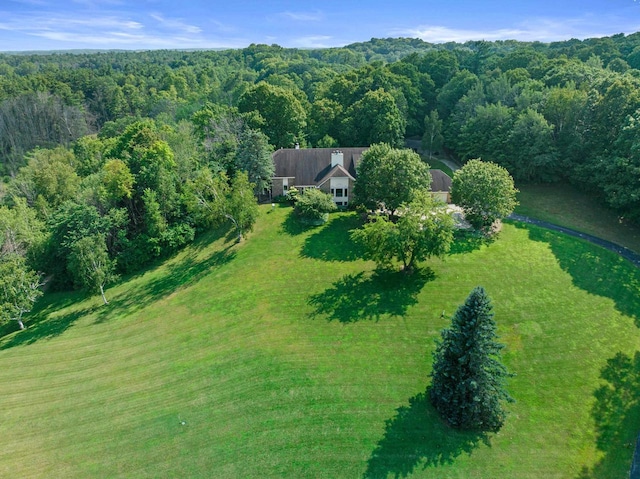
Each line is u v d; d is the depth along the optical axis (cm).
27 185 6356
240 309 3791
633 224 4756
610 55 8750
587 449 2402
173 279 4531
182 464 2453
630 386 2766
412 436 2495
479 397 2384
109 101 13200
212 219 4891
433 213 3744
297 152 5988
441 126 7525
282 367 3070
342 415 2662
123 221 5009
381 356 3100
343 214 5316
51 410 2961
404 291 3741
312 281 4031
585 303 3488
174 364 3259
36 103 10925
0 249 4575
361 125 7294
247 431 2614
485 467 2312
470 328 2377
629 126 4541
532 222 4981
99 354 3512
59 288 4800
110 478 2419
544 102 6028
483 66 9750
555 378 2838
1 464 2573
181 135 6450
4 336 4050
